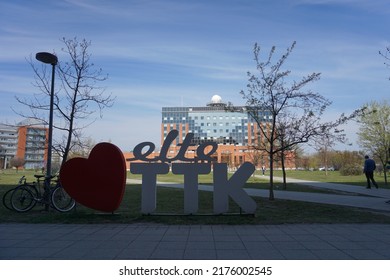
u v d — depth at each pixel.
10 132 86.88
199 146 9.77
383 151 30.41
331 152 56.88
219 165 9.71
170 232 7.79
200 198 14.90
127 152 60.59
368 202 13.64
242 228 8.26
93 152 9.63
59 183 10.87
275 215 10.11
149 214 9.66
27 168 77.44
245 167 9.70
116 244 6.73
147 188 9.71
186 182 9.66
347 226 8.59
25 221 9.03
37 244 6.72
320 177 36.97
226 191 9.64
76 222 8.89
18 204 10.64
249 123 124.38
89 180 9.57
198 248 6.44
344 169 41.44
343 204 12.93
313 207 12.02
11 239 7.13
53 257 5.86
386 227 8.48
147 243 6.80
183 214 9.63
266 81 15.41
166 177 38.59
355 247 6.57
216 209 9.62
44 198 10.77
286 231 7.96
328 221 9.21
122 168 9.54
